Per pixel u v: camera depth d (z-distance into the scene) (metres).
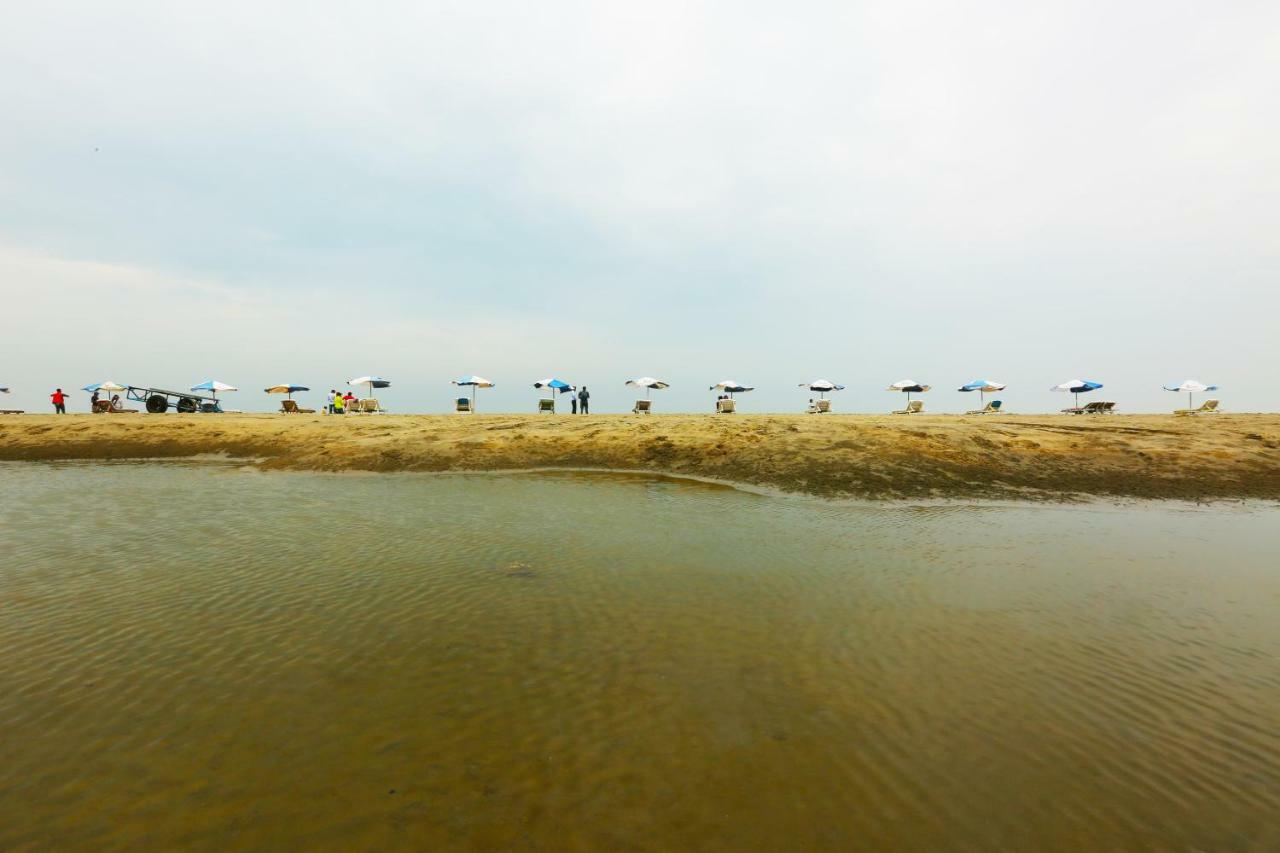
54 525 13.41
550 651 7.25
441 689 6.31
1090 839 4.25
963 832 4.30
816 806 4.55
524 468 22.33
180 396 45.47
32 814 4.38
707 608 8.68
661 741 5.39
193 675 6.56
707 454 22.44
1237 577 10.23
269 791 4.66
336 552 11.38
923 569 10.62
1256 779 4.93
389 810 4.46
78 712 5.78
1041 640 7.67
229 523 13.70
